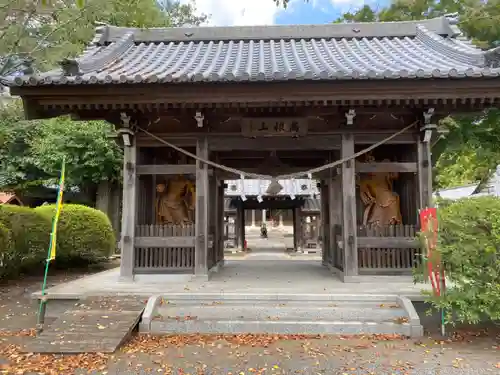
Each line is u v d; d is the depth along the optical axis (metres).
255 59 9.36
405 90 7.01
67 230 12.22
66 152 18.61
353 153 8.29
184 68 8.50
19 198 23.34
